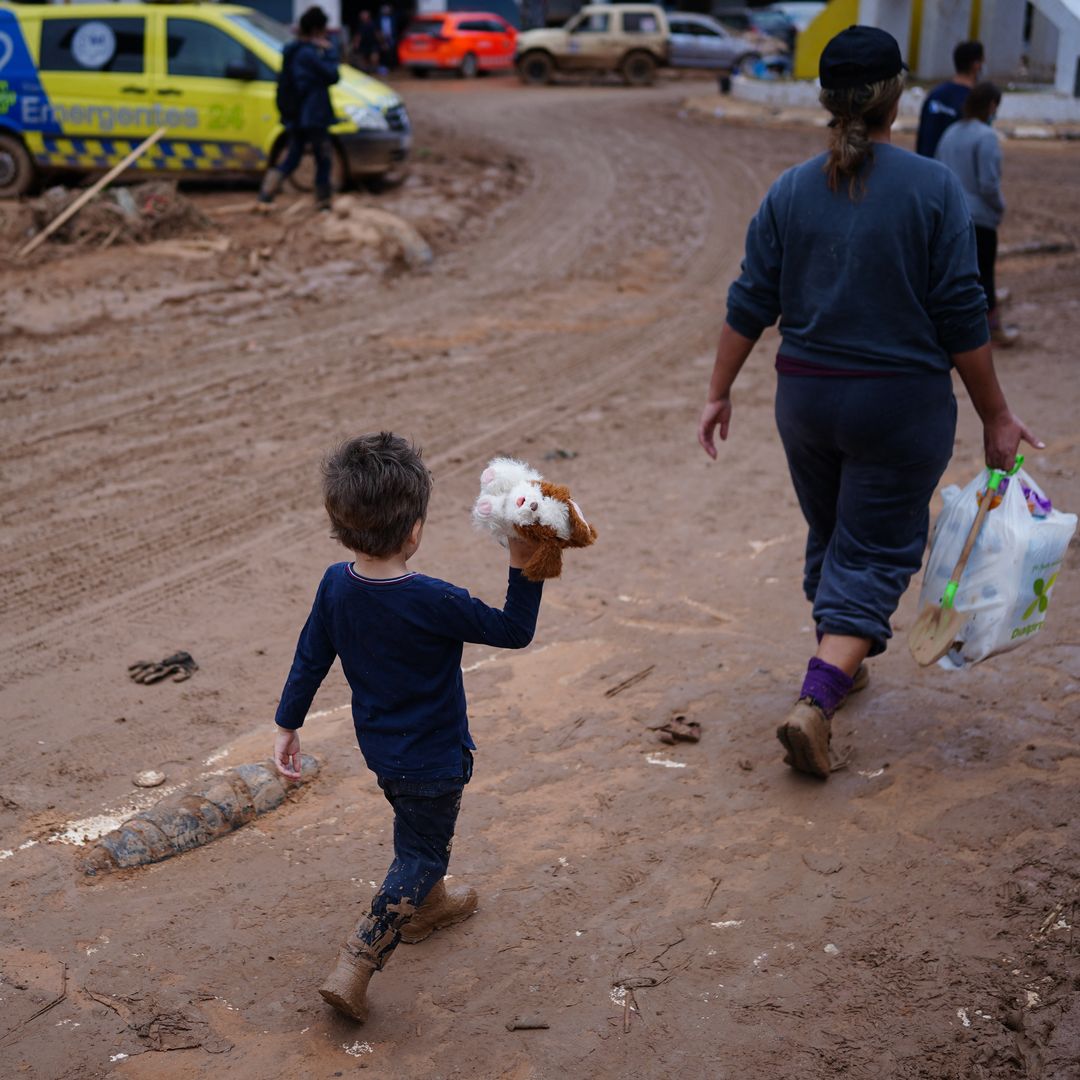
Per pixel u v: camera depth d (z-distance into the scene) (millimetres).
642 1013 3031
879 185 3750
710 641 5098
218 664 4887
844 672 3957
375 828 3824
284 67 13133
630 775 4117
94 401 8414
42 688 4664
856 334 3842
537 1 38656
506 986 3135
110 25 14461
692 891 3506
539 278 12773
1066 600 5371
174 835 3686
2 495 6664
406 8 38500
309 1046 2928
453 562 5883
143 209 12516
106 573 5719
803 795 3977
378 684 2900
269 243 12461
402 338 10359
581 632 5207
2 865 3590
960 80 9375
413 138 20203
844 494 4059
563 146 20750
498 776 4109
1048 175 18547
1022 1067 2842
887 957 3215
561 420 8227
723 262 13586
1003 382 8852
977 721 4430
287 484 6914
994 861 3604
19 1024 2969
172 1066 2857
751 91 27094
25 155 14812
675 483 7020
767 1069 2848
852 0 26234
